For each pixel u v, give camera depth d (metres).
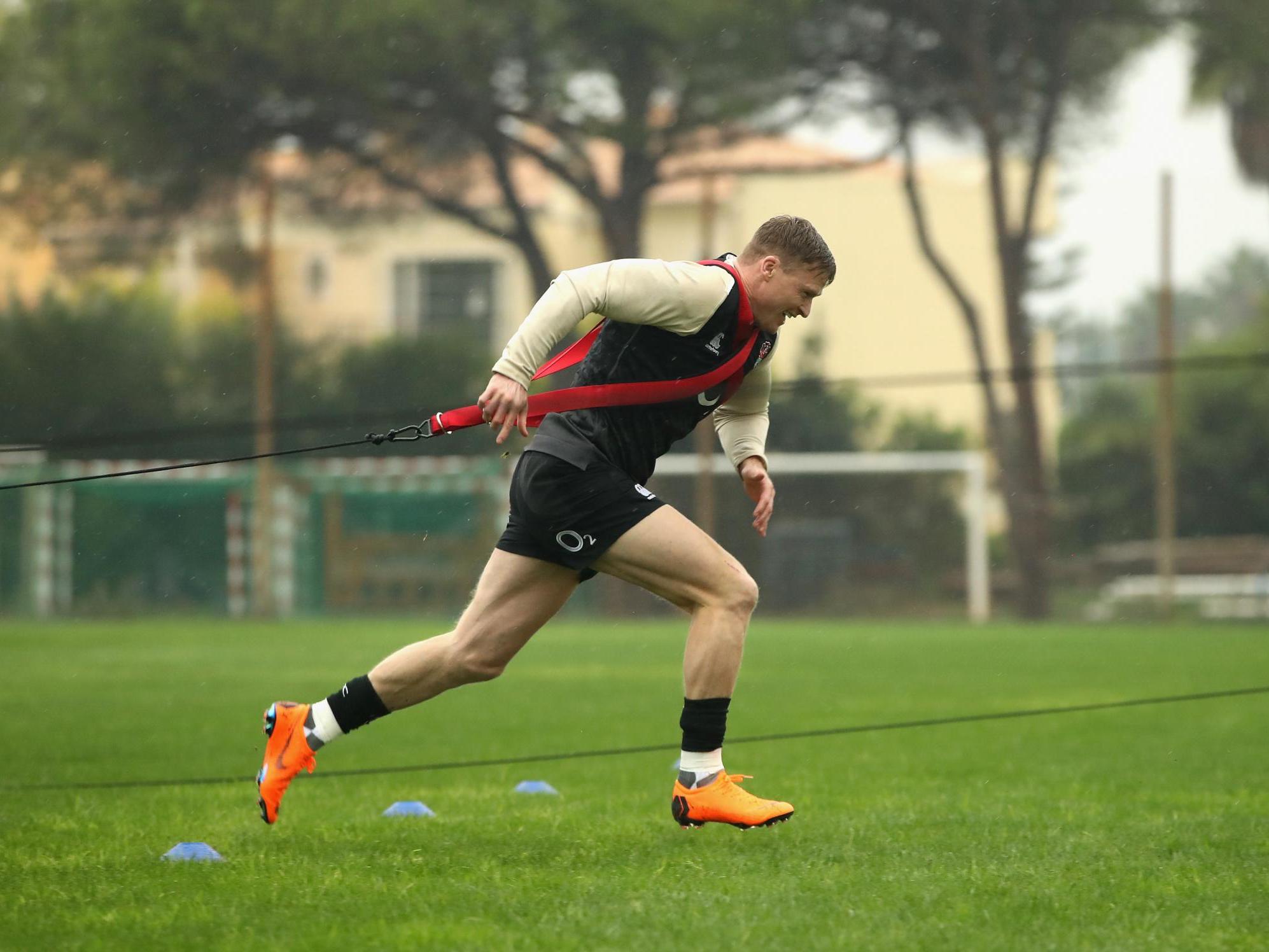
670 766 18.69
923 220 72.69
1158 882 10.68
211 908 9.94
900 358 80.69
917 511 75.75
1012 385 71.88
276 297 74.19
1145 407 80.06
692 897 10.11
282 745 12.23
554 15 66.38
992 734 22.50
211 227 73.38
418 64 67.19
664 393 11.83
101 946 8.97
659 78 68.94
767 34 67.50
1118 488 79.06
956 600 72.75
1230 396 77.94
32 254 73.06
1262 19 69.19
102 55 67.50
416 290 74.69
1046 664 36.44
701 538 12.00
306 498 69.12
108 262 73.25
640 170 71.12
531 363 11.44
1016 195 72.56
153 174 71.38
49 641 45.78
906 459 69.81
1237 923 9.52
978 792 16.05
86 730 22.92
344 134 70.50
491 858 11.62
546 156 71.50
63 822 13.73
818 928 9.27
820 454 78.94
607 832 12.95
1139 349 79.88
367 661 37.56
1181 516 78.25
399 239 74.31
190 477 70.06
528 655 40.91
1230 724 23.95
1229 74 71.44
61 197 72.19
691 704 12.20
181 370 73.00
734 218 79.88
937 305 80.88
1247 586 70.75
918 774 17.81
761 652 41.59
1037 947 8.84
